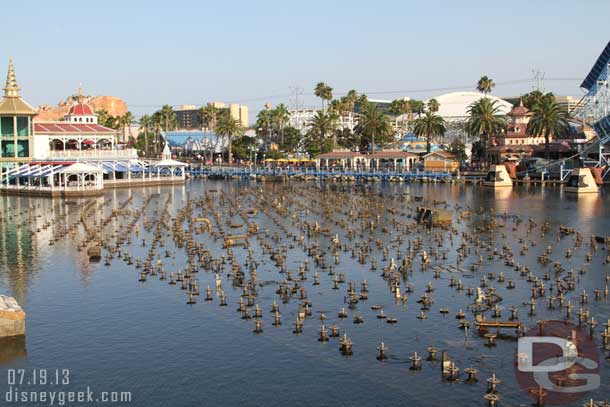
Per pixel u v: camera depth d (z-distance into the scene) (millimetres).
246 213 133625
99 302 67625
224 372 50031
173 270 81500
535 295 67688
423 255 85750
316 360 51812
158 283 74688
